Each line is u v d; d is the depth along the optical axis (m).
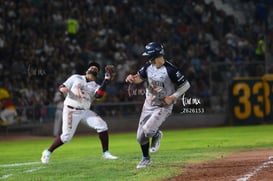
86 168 21.03
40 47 52.25
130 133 46.72
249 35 64.25
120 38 57.50
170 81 19.22
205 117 51.22
